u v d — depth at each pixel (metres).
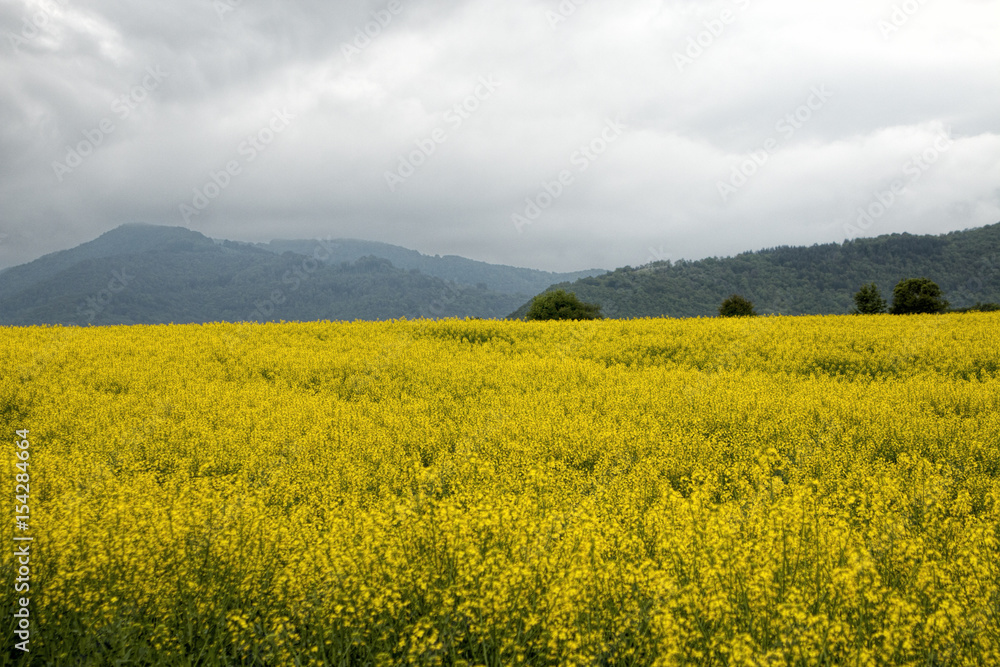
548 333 30.84
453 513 5.94
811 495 7.24
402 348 26.03
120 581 5.32
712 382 18.05
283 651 4.62
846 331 27.81
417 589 5.23
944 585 5.04
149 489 8.45
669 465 10.27
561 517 6.16
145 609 5.31
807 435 11.71
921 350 22.70
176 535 5.97
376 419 14.38
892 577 5.30
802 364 21.97
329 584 5.06
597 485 8.79
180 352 24.33
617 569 5.05
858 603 4.58
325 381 19.97
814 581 4.98
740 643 3.93
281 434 12.61
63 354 23.19
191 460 10.98
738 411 14.09
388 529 5.92
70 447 11.90
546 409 14.91
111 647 5.14
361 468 10.08
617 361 24.59
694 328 30.67
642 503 7.81
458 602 5.09
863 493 7.38
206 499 7.23
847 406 14.05
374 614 4.88
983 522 6.57
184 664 4.69
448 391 18.44
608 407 15.24
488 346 27.31
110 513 6.65
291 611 4.97
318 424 13.32
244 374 20.64
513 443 11.31
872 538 5.88
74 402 15.86
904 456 9.70
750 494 8.29
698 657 4.27
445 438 12.58
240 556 5.68
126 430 12.95
